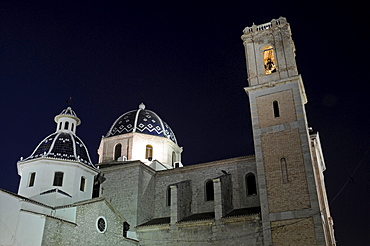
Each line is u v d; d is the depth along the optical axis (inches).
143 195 1487.5
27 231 1051.3
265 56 1519.4
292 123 1295.5
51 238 1047.0
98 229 1214.9
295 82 1358.3
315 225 1118.4
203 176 1513.3
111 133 1887.3
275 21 1512.1
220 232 1259.8
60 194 1322.6
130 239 1334.9
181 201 1413.6
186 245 1291.8
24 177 1378.0
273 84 1381.6
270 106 1360.7
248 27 1574.8
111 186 1513.3
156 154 1819.6
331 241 1296.8
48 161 1375.5
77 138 1549.0
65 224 1103.0
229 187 1417.3
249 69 1471.5
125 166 1521.9
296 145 1256.8
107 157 1818.4
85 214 1186.6
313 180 1181.7
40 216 1052.5
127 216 1423.5
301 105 1312.7
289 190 1200.8
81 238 1142.3
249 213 1251.8
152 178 1583.4
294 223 1149.1
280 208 1189.7
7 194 1137.4
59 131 1544.0
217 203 1304.1
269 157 1280.8
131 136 1819.6
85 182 1446.9
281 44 1456.7
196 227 1305.4
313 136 1451.8
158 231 1359.5
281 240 1146.7
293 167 1229.1
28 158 1406.3
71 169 1403.8
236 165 1469.0
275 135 1305.4
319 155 1576.0
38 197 1301.7
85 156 1499.8
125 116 1952.5
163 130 1911.9
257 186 1396.4
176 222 1339.8
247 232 1220.5
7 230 1082.1
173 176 1572.3
